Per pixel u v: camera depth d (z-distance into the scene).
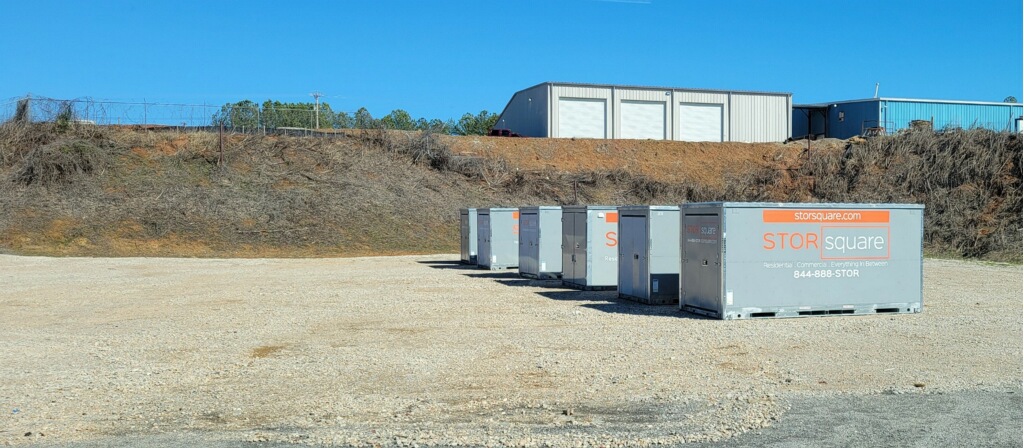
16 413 9.60
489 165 56.34
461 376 11.54
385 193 49.12
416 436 8.48
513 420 9.14
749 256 17.02
